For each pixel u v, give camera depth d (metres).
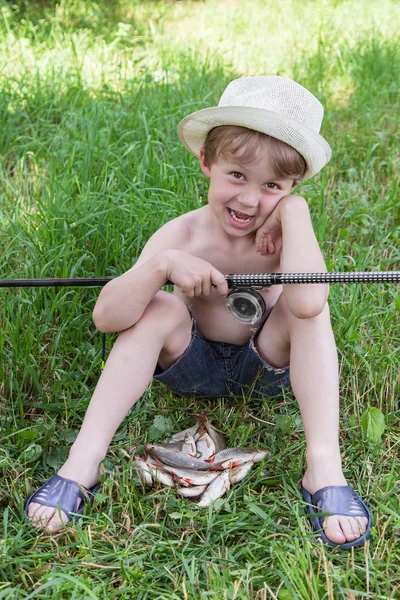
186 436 3.01
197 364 3.01
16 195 4.57
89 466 2.71
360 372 3.41
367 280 2.61
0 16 7.54
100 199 4.34
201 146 2.93
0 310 3.60
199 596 2.34
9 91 5.70
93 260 3.91
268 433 3.09
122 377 2.76
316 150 2.71
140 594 2.36
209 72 6.64
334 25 8.44
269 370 3.04
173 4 9.51
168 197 4.41
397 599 2.36
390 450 3.04
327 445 2.74
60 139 5.19
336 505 2.62
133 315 2.77
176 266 2.72
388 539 2.61
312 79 6.68
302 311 2.66
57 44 7.23
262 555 2.54
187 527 2.64
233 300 2.90
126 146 4.95
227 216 2.81
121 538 2.59
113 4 9.04
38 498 2.65
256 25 8.66
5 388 3.30
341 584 2.38
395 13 9.03
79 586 2.35
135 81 6.12
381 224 4.53
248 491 2.77
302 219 2.74
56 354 3.49
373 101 6.18
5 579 2.41
